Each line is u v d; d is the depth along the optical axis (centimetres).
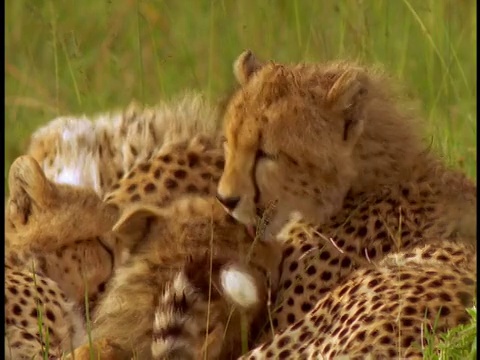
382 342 962
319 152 1141
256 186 1137
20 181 1170
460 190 1155
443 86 1529
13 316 1088
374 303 1005
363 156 1156
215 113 1287
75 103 1677
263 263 1113
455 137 1461
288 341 1040
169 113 1281
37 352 1077
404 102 1224
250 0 1758
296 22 1666
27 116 1658
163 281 1085
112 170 1259
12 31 1819
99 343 1072
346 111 1149
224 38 1748
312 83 1170
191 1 1825
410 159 1166
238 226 1120
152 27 1739
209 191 1211
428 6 1656
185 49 1705
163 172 1210
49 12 1819
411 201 1124
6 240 1155
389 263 1064
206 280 1049
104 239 1145
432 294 1001
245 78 1212
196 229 1101
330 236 1124
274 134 1139
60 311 1112
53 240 1142
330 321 1030
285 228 1145
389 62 1585
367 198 1142
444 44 1655
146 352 1078
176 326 1030
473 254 1072
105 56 1728
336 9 1616
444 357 930
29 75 1725
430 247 1077
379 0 1689
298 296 1102
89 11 1822
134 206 1152
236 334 1070
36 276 1124
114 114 1331
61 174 1273
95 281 1136
